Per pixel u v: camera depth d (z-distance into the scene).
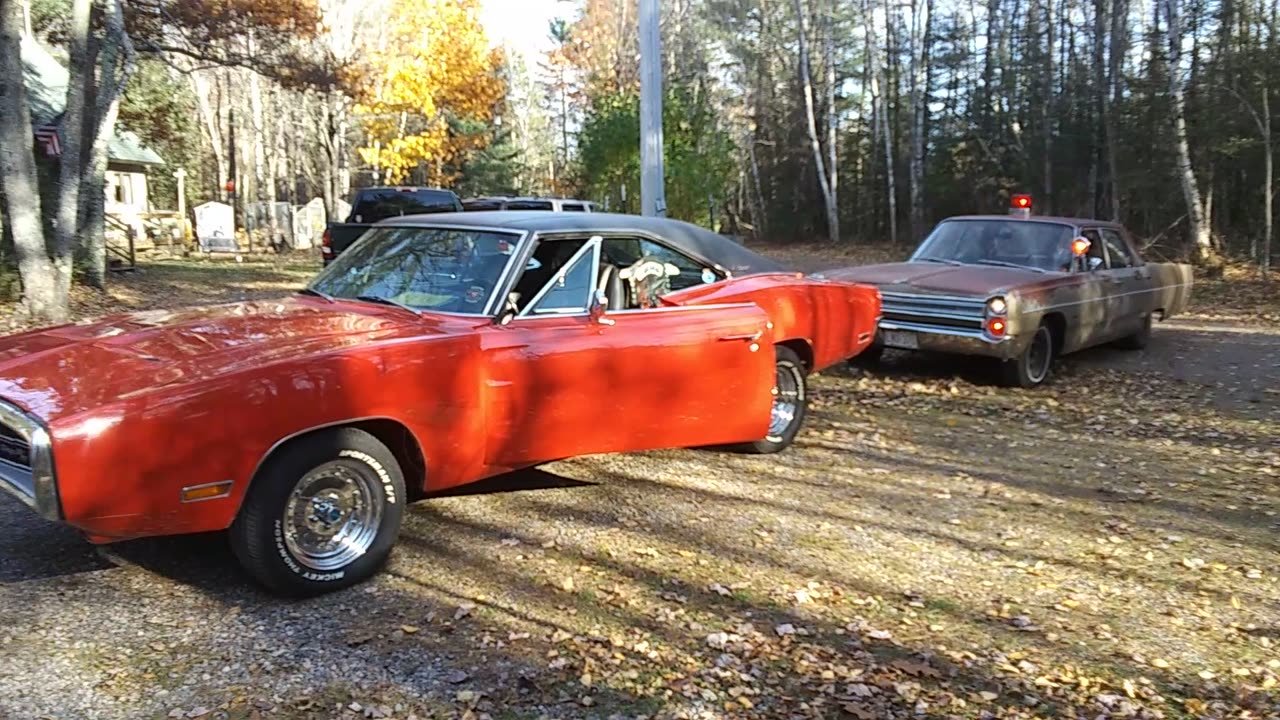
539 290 5.20
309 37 23.95
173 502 3.78
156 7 20.08
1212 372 10.58
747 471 6.37
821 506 5.70
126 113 26.94
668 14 46.72
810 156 44.41
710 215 23.56
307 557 4.18
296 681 3.52
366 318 4.84
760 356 5.91
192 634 3.85
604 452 5.35
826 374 9.96
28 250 12.61
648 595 4.36
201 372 3.91
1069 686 3.69
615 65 46.56
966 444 7.30
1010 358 9.07
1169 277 12.01
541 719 3.34
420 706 3.39
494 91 34.22
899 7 39.69
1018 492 6.10
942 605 4.37
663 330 5.46
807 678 3.68
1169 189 25.80
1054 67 34.38
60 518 3.60
